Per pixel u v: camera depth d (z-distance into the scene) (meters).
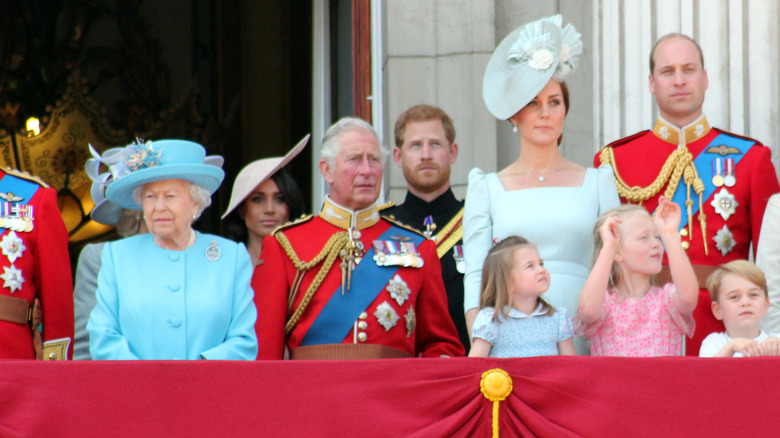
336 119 30.88
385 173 27.44
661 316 17.78
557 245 18.83
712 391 15.46
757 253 19.83
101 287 17.84
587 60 27.27
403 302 19.55
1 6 36.16
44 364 15.43
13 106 36.00
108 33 36.88
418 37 27.59
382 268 19.64
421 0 27.62
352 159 19.78
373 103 28.34
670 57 21.31
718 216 20.59
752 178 20.75
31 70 36.28
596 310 17.45
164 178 17.88
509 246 17.92
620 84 24.88
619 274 18.08
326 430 15.46
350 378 15.59
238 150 36.25
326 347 19.16
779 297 19.33
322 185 31.02
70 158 36.19
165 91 36.75
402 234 20.20
